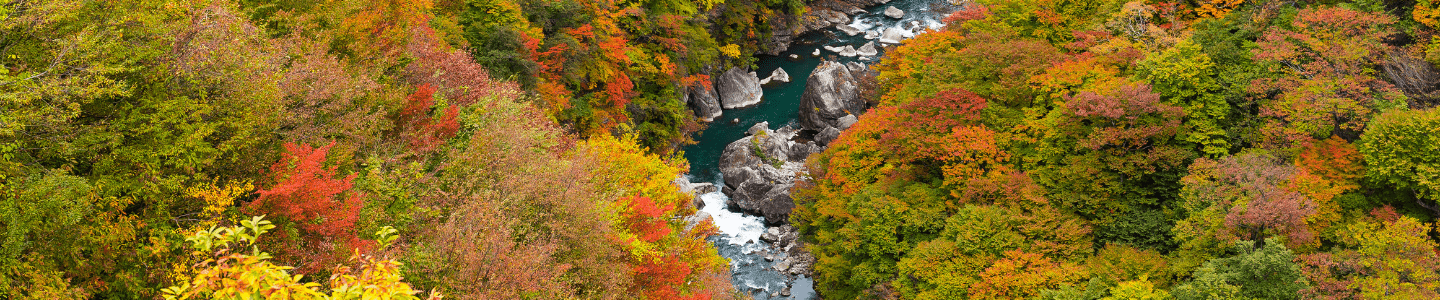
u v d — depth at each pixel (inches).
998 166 1163.9
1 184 371.9
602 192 847.1
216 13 500.4
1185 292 830.5
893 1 3085.6
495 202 632.4
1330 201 965.2
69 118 407.5
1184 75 1147.9
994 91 1326.3
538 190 684.1
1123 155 1113.4
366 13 809.5
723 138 2000.5
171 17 487.8
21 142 390.0
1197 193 1003.3
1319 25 1186.0
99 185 418.6
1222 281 805.2
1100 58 1325.0
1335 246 904.9
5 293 365.4
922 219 1138.7
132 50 450.3
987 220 1038.4
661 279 757.3
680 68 1969.7
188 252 437.7
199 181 474.9
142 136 462.6
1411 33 1170.0
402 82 834.2
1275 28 1213.7
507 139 738.8
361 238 543.5
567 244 684.1
